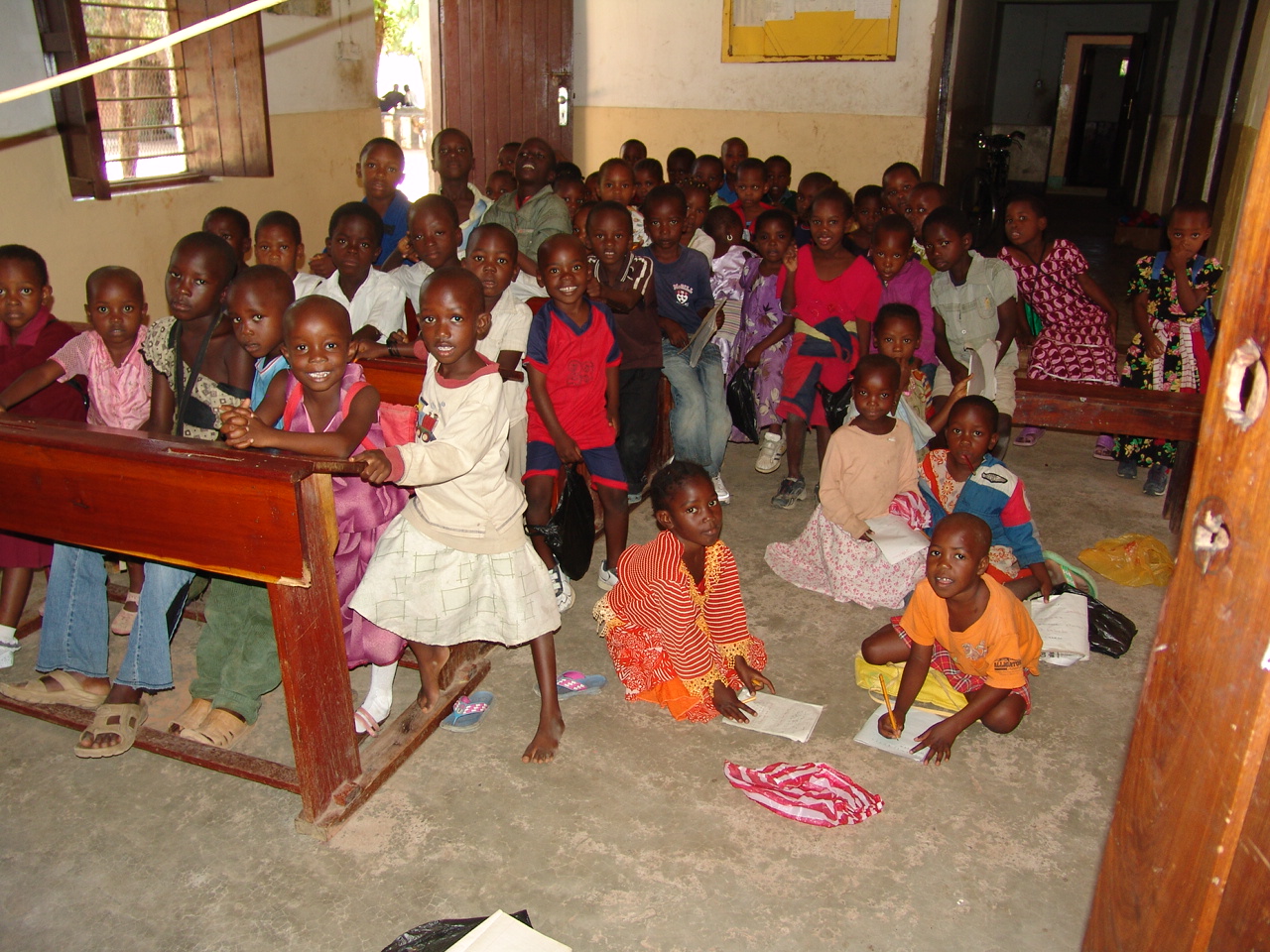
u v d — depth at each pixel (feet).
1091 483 15.88
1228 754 2.54
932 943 6.94
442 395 8.07
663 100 31.63
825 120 29.73
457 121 28.25
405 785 8.57
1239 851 2.71
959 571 8.33
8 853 7.77
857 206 17.87
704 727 9.47
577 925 7.06
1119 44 62.64
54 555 9.09
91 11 18.53
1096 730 9.48
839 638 11.18
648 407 13.37
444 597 8.34
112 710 8.64
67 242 17.21
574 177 19.92
